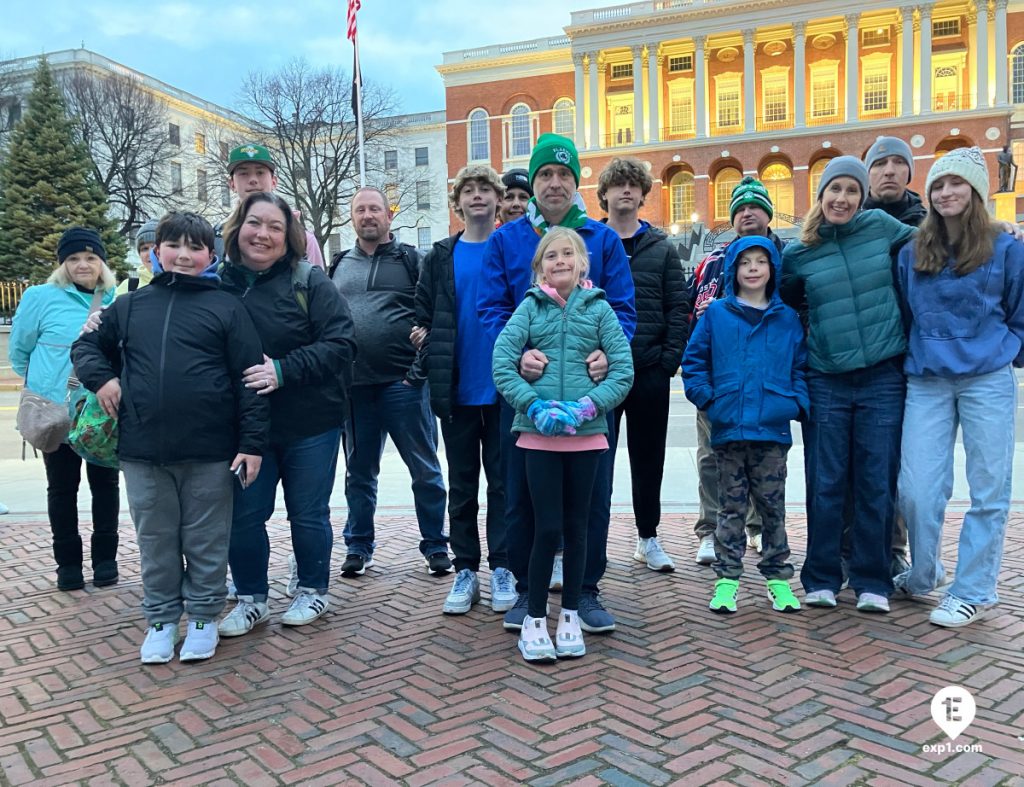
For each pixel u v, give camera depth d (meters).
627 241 4.25
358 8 20.34
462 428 3.83
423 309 4.05
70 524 4.22
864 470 3.63
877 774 2.26
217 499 3.27
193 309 3.19
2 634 3.58
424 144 51.41
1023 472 6.64
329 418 3.55
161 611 3.30
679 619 3.59
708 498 4.50
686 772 2.28
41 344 4.05
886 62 38.00
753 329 3.67
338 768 2.35
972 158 3.29
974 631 3.35
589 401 3.02
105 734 2.60
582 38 40.34
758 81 39.38
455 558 3.91
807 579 3.75
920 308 3.44
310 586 3.69
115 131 35.12
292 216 3.50
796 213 37.75
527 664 3.11
